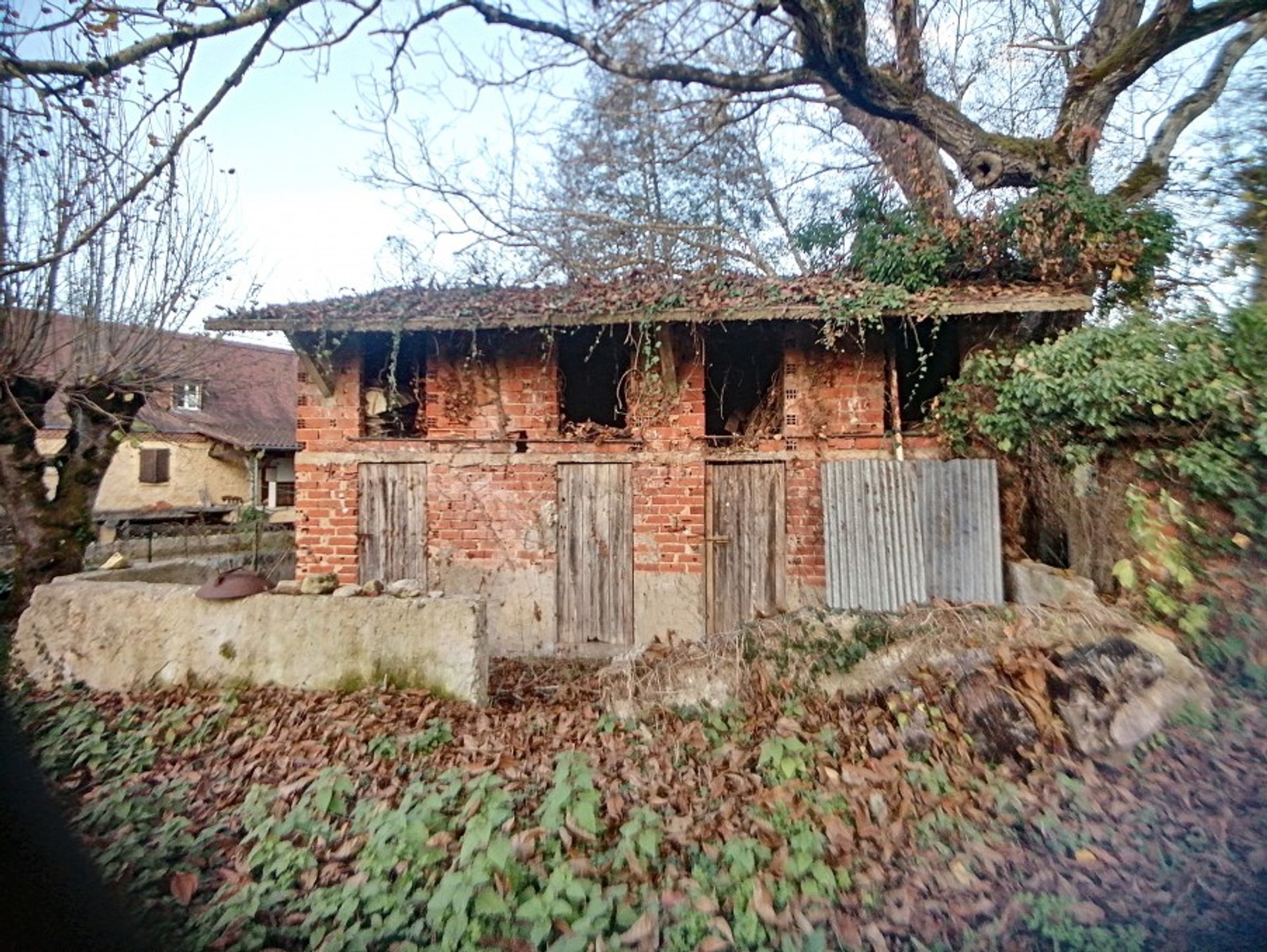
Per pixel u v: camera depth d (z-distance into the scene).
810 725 4.05
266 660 4.96
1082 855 2.92
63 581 5.83
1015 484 6.09
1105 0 8.02
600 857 2.98
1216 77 7.36
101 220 3.64
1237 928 2.51
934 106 6.34
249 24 3.60
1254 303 4.82
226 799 3.65
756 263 9.55
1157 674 3.68
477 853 2.89
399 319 6.50
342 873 2.97
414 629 4.81
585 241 9.97
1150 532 4.45
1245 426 4.20
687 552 6.75
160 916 2.69
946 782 3.44
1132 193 7.29
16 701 4.95
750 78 5.31
